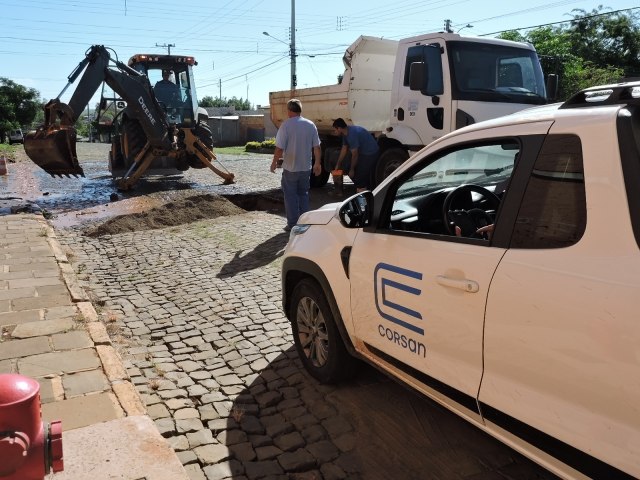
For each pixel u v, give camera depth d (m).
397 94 10.00
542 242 2.29
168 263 7.34
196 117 16.64
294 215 8.80
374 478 3.00
